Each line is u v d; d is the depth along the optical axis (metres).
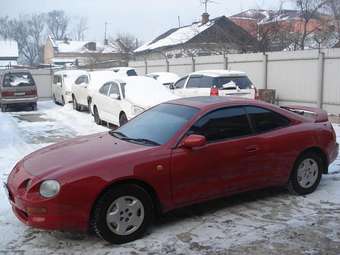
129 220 5.18
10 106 20.88
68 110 19.80
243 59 19.33
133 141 5.82
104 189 5.03
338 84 15.66
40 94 27.75
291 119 6.62
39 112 19.52
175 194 5.48
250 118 6.20
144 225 5.28
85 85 18.22
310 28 31.28
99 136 6.37
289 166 6.50
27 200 4.92
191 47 37.62
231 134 5.97
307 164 6.75
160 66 25.73
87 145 5.84
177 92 15.58
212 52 33.19
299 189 6.69
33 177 5.05
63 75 22.28
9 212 6.17
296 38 28.61
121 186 5.12
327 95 16.08
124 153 5.32
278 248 4.95
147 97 12.76
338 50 15.55
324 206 6.28
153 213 5.41
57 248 5.05
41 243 5.19
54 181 4.89
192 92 14.93
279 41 28.69
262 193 6.85
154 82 13.70
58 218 4.87
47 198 4.85
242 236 5.29
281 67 17.78
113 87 14.08
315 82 16.47
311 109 7.29
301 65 16.95
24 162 5.67
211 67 21.19
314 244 5.04
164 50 43.41
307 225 5.59
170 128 5.79
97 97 15.05
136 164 5.20
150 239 5.25
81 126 14.77
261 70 18.55
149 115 6.50
